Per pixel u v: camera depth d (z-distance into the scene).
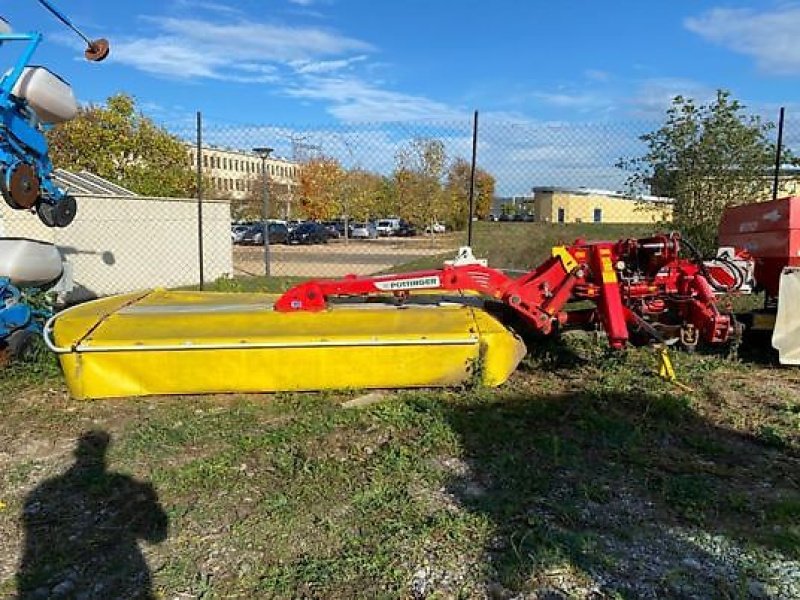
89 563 2.84
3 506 3.36
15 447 4.11
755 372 5.56
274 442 4.03
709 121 9.00
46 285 6.38
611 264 4.91
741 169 8.91
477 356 4.82
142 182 25.64
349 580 2.67
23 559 2.89
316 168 46.66
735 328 5.15
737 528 3.04
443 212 34.00
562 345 6.05
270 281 13.27
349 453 3.90
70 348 4.61
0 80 5.72
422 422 4.28
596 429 4.20
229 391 4.80
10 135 5.68
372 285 5.18
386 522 3.09
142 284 12.30
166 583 2.69
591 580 2.65
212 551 2.91
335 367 4.78
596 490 3.38
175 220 12.84
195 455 3.92
